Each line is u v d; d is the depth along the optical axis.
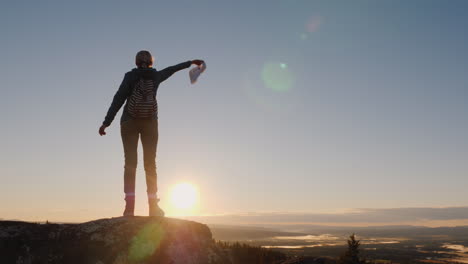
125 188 4.48
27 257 3.26
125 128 4.48
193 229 4.14
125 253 3.48
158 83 4.62
